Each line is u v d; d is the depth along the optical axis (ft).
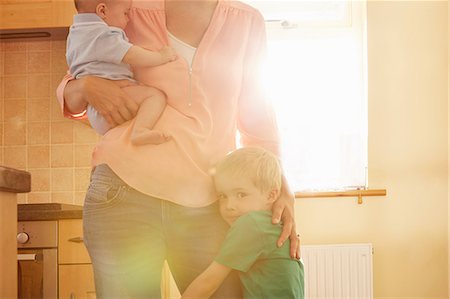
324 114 9.29
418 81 9.21
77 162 8.91
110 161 3.64
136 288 3.57
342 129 9.27
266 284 3.75
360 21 9.42
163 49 3.83
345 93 9.33
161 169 3.60
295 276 3.82
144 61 3.81
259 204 3.85
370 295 8.54
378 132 9.18
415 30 9.23
